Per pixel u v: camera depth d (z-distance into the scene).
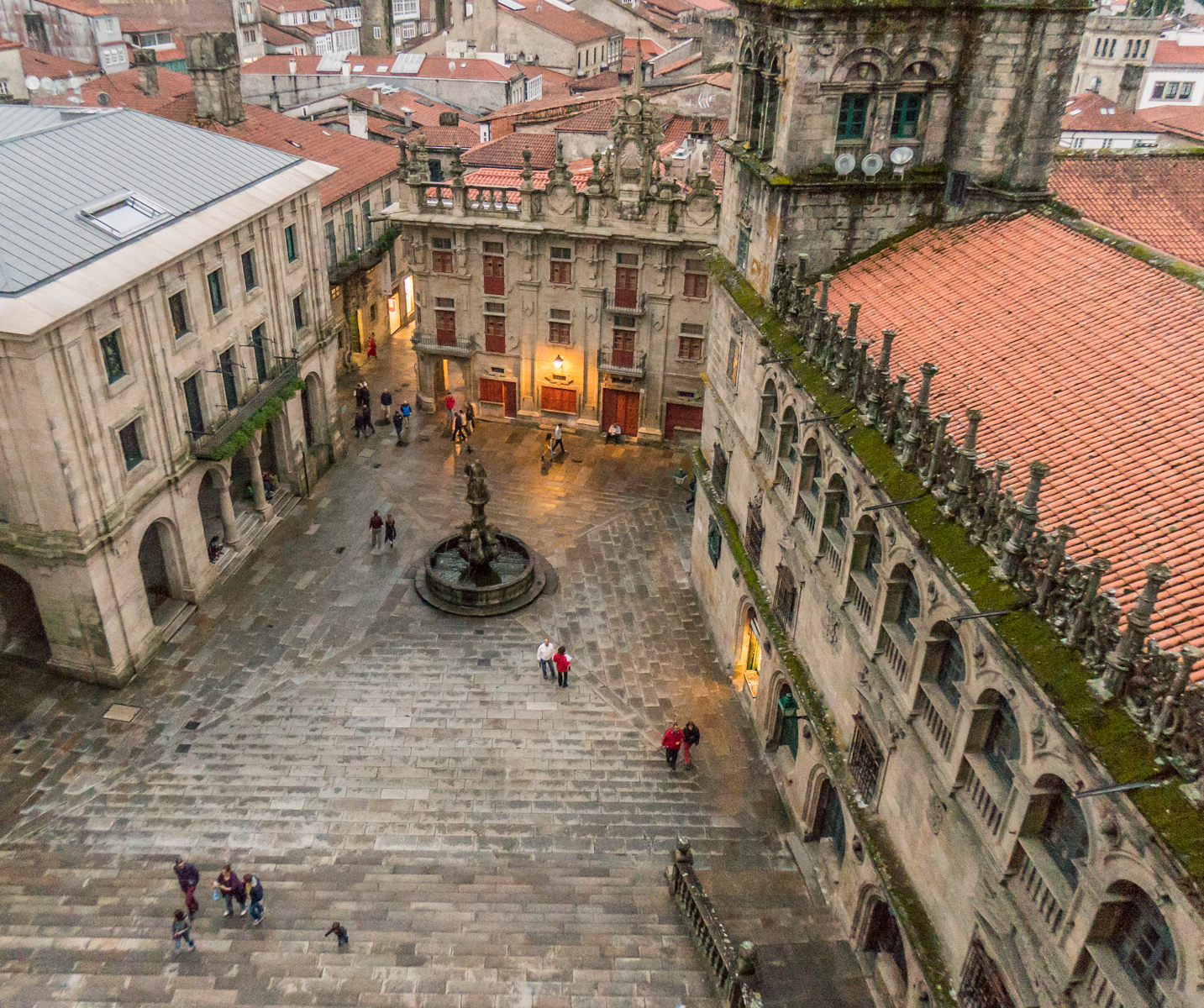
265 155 42.44
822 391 24.08
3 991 22.75
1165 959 12.89
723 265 33.84
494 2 112.88
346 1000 22.88
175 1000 22.73
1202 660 13.29
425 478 49.16
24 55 84.50
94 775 29.83
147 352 32.94
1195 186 31.91
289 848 27.50
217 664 35.09
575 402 54.19
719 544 36.28
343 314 59.12
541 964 24.00
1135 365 19.89
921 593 19.14
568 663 34.19
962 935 18.28
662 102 62.78
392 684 34.56
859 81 26.58
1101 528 16.39
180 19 107.06
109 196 33.62
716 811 29.47
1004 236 26.66
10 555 31.44
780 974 23.53
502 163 58.69
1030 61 25.88
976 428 18.06
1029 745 15.31
